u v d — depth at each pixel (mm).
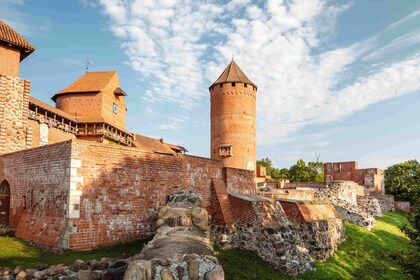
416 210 15766
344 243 23594
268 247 16453
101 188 13625
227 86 47531
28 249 12875
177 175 17172
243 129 47000
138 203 14961
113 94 50656
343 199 34688
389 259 22219
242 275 13844
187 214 11922
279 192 27578
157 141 59219
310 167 79375
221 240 17391
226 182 20375
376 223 33188
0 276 8797
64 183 13023
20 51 27641
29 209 15430
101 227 13328
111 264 9352
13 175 17438
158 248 8375
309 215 20312
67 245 12148
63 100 47344
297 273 16359
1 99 22859
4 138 22531
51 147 14266
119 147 14523
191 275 7090
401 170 62312
